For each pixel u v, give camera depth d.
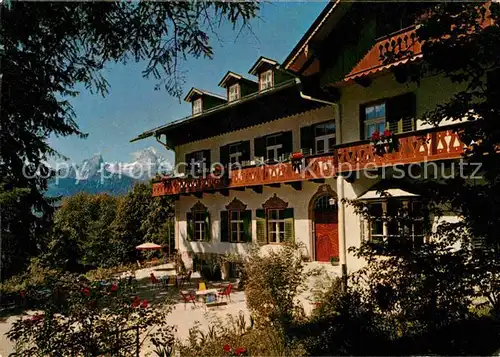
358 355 4.73
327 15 10.14
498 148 2.88
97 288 5.12
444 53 3.04
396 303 3.76
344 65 10.59
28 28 2.32
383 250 3.69
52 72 2.59
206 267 17.86
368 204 4.35
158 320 5.16
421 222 3.68
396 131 10.11
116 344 4.73
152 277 16.03
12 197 7.07
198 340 7.83
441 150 8.45
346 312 5.46
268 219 15.12
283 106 14.44
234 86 16.75
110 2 2.48
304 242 13.55
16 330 4.48
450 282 3.17
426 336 4.34
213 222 17.89
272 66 14.78
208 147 18.34
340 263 11.01
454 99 3.12
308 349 5.54
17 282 9.46
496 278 3.12
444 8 3.01
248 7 2.62
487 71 3.02
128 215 25.27
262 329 7.16
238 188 16.02
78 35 2.56
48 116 2.77
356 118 11.19
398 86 10.13
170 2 2.58
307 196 13.51
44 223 11.59
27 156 3.90
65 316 4.71
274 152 15.06
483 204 2.91
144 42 2.66
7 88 2.48
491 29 2.84
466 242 3.26
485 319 3.99
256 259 8.62
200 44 2.72
